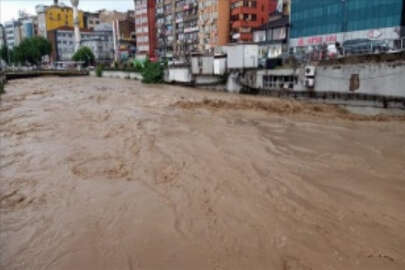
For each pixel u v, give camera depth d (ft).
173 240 21.15
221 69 115.65
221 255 19.44
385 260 18.61
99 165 35.81
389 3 99.71
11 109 75.51
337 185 29.19
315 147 41.83
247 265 18.45
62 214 25.20
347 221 22.98
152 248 20.38
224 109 74.84
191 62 133.08
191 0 220.23
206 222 23.21
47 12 368.68
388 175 31.48
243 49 103.96
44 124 58.03
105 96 100.99
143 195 27.91
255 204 25.73
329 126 56.03
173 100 90.02
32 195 28.76
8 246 21.25
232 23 194.59
